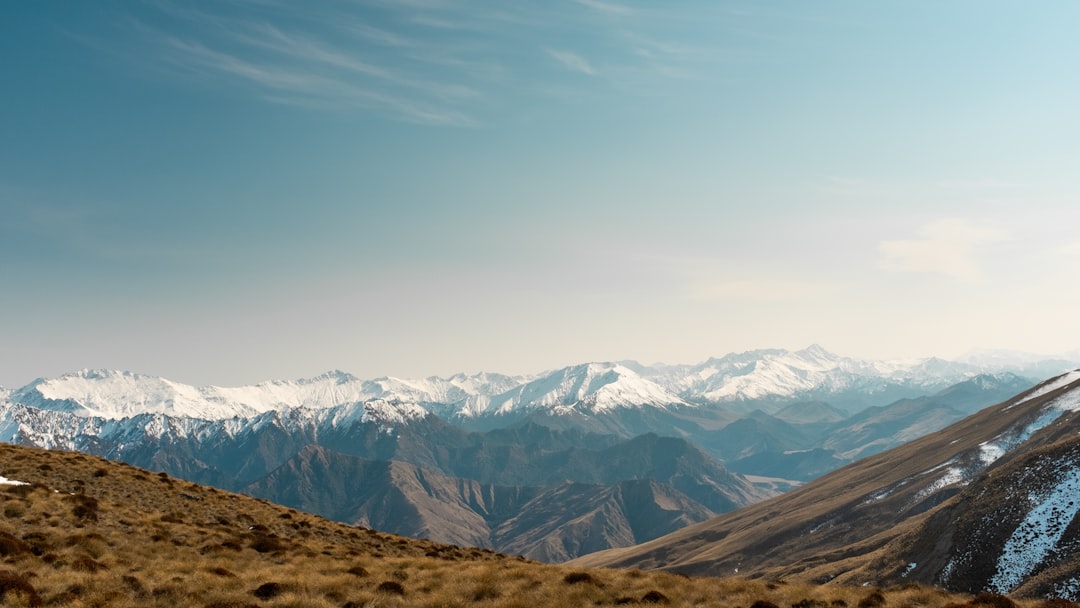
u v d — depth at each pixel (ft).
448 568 133.08
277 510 226.17
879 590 120.47
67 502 157.07
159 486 216.13
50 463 209.97
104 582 101.14
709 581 125.80
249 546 150.00
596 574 128.67
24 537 124.77
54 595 91.86
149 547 133.18
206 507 202.39
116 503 178.60
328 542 187.21
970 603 106.52
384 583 112.16
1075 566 343.26
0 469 189.67
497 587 113.29
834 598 113.80
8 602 85.81
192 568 120.37
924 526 511.40
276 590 105.40
